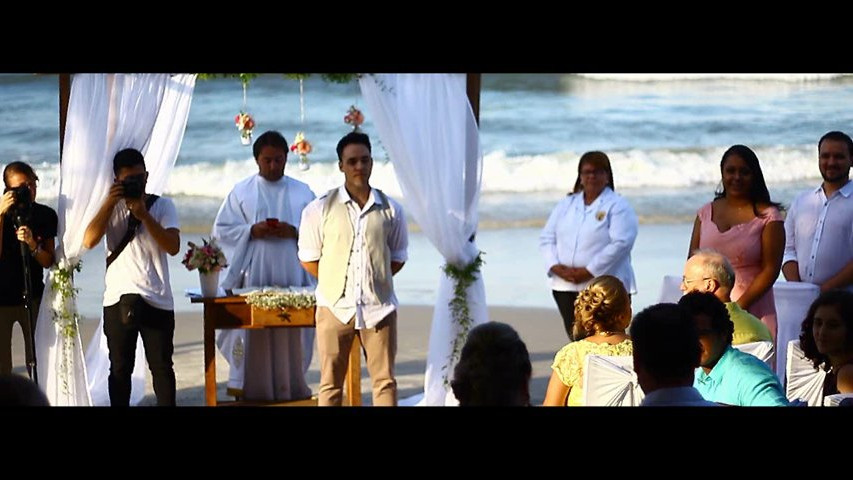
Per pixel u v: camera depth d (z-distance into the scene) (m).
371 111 16.12
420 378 19.84
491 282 31.52
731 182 14.48
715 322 9.91
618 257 16.94
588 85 46.81
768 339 11.63
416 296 29.44
